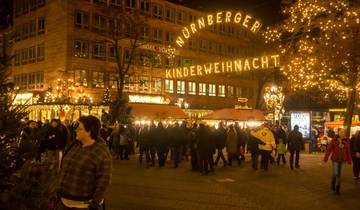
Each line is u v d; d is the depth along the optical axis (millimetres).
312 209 11227
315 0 21719
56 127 15000
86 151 5289
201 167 18250
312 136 35188
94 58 51656
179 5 61469
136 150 31312
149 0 58031
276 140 23172
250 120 32500
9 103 6113
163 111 34094
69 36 49375
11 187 5727
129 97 53125
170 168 20531
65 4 49281
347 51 21203
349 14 20391
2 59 6309
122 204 11312
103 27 52531
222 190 13945
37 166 5922
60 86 47188
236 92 72812
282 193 13547
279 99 45562
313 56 22781
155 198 12273
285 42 25969
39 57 53688
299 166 21406
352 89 22344
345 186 15258
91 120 5367
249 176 17719
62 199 5266
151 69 57656
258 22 22594
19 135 6035
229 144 22047
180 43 25328
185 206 11234
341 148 13625
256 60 19703
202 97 66500
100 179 5234
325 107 61000
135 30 43062
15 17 58500
